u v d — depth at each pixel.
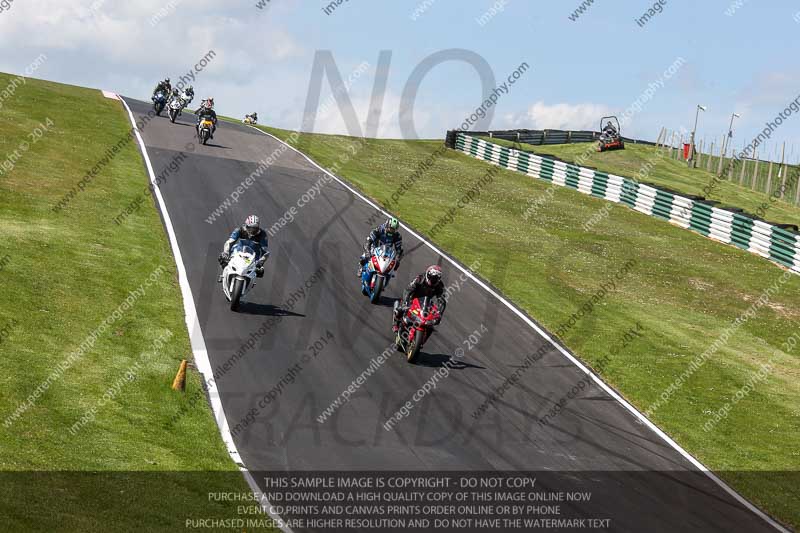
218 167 87.06
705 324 62.09
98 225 59.12
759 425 44.25
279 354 42.06
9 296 42.62
